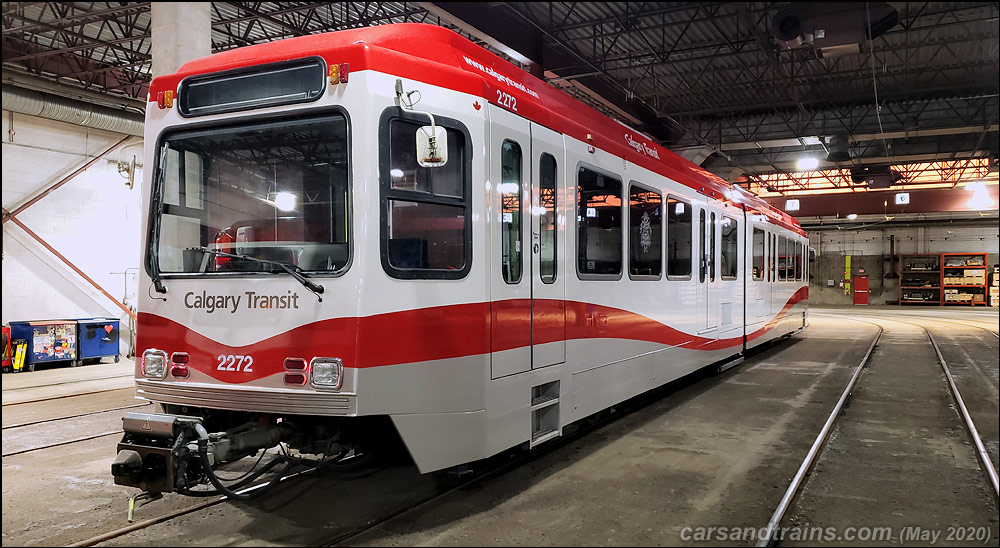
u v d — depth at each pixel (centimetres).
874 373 1153
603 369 648
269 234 444
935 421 772
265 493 512
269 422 462
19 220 1315
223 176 459
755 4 1276
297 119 439
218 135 461
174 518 462
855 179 2823
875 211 3206
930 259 3944
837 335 1925
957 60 1642
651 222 773
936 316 3005
